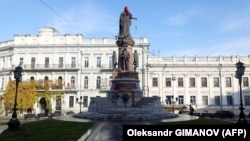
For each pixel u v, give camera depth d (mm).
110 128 15875
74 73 64188
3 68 67188
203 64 63562
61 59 64875
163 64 64000
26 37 65875
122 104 25922
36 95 59656
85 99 63125
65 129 15922
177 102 61250
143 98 27078
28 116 43656
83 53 64750
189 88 63406
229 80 63219
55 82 62469
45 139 13078
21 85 55312
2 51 68750
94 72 64188
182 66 63844
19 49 65500
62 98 62344
